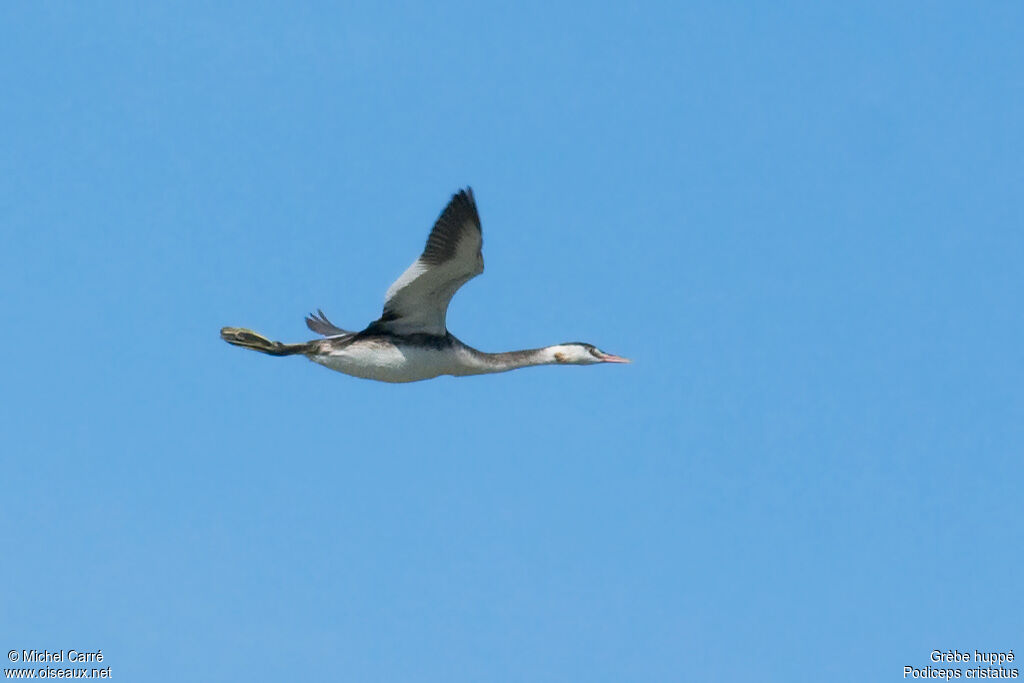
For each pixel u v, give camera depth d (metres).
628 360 21.92
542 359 21.50
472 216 17.94
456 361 20.23
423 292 19.11
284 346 19.23
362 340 19.53
